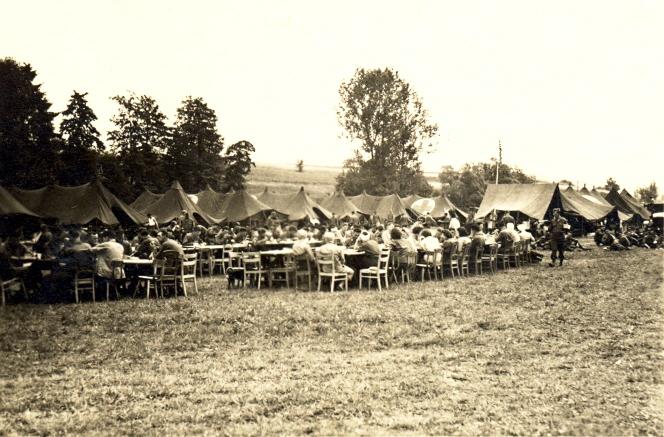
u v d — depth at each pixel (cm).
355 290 1378
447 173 6325
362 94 5834
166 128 5162
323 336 879
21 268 1207
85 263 1187
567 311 1066
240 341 851
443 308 1105
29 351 792
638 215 4322
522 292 1313
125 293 1327
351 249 1559
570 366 704
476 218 3703
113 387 636
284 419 538
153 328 938
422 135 6056
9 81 2698
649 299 1195
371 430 511
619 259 2177
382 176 6003
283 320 991
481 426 519
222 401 588
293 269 1431
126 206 2433
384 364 721
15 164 2839
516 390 616
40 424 533
